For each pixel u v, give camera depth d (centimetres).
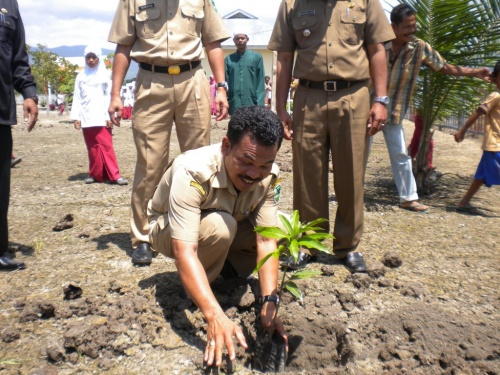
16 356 271
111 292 336
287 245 263
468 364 263
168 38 364
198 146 385
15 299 329
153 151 376
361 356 274
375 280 356
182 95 373
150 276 359
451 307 322
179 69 370
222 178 273
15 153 955
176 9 367
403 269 379
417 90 598
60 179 704
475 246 431
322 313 307
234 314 299
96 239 442
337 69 345
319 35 347
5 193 371
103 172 678
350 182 361
